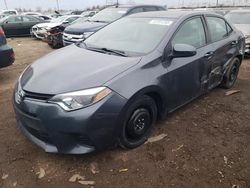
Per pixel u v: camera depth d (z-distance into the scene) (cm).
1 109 454
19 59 898
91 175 299
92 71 313
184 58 390
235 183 292
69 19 1681
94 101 285
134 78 317
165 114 381
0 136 370
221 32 500
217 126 406
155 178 296
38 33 1429
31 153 334
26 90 305
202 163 321
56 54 389
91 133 287
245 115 444
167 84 359
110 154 332
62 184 287
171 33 378
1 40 568
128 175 300
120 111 299
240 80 628
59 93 287
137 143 345
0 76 665
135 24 422
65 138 287
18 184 287
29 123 303
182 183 290
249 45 860
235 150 348
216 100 500
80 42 435
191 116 434
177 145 354
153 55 349
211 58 448
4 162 318
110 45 394
